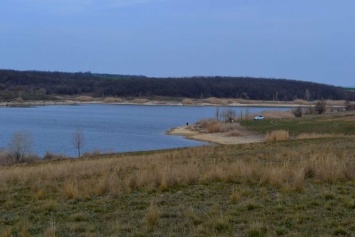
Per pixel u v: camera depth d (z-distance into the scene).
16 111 143.50
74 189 11.79
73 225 8.69
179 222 8.62
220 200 10.38
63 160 30.19
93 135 73.12
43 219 9.54
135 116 127.81
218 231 7.96
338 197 9.89
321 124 62.97
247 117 93.19
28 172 17.06
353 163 14.02
